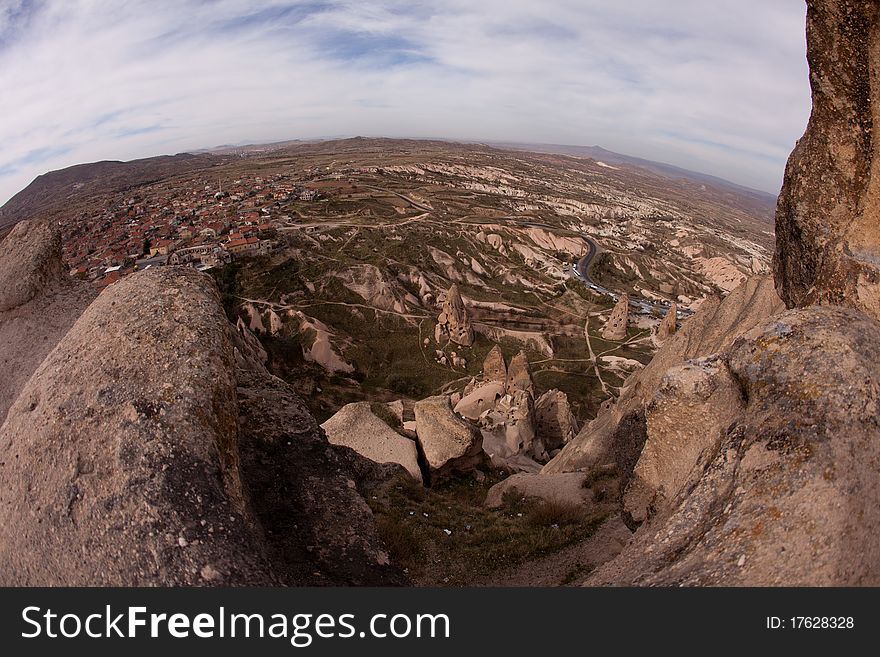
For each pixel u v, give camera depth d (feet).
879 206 20.85
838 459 13.42
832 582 11.89
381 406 77.05
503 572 32.14
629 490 24.16
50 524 15.12
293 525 20.77
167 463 15.07
